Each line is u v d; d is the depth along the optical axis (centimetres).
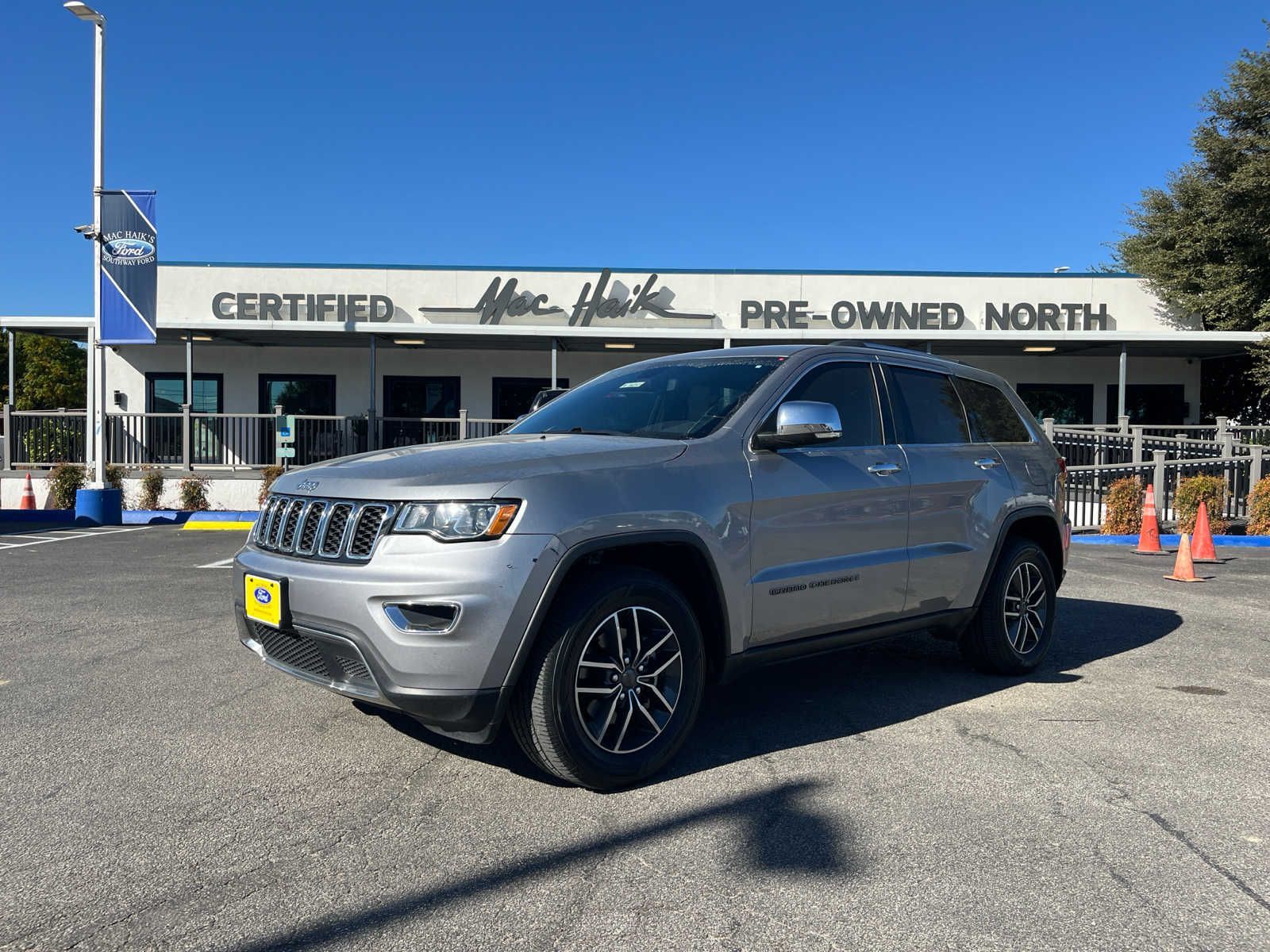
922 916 264
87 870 289
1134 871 292
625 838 314
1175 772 378
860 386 472
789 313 2097
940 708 467
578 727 340
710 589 385
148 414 1716
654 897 273
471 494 333
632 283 2089
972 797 350
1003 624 516
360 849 305
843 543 432
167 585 829
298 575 354
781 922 260
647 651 363
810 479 420
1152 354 2103
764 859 298
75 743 407
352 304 2047
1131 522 1291
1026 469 541
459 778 368
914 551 464
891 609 456
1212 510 1273
